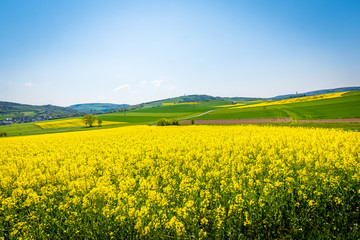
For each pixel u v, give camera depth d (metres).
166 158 12.72
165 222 5.86
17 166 13.18
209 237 5.61
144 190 7.76
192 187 7.72
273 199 6.15
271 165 9.45
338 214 5.91
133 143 20.33
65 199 7.22
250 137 19.11
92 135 32.38
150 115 127.06
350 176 7.46
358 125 34.19
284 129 26.59
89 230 5.82
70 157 15.05
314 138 15.84
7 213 6.77
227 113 90.56
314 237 5.46
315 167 8.56
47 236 5.86
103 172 10.77
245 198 6.42
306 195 6.30
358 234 5.30
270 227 5.67
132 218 5.87
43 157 15.30
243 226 5.78
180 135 24.39
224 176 8.28
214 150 13.52
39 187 9.02
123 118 115.75
